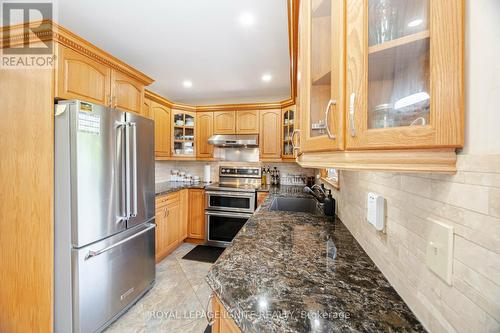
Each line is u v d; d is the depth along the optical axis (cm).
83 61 154
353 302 59
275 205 215
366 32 49
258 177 357
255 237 108
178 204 302
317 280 70
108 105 176
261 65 245
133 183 174
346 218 124
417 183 54
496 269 34
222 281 69
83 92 154
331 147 56
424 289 51
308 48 73
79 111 134
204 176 370
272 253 90
